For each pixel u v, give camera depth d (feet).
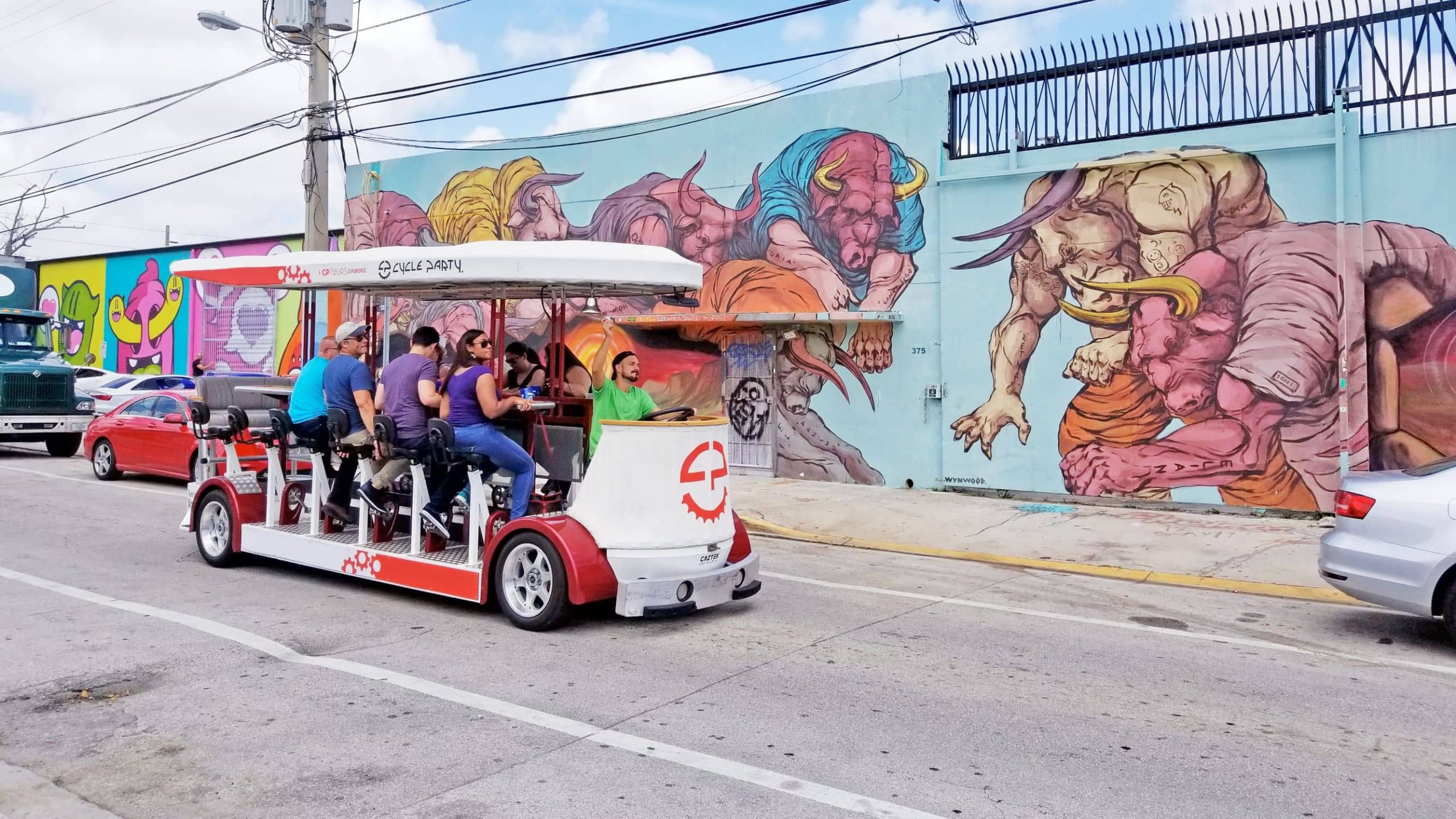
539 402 24.81
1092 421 41.98
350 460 27.04
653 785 14.03
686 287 25.38
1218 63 39.60
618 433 22.16
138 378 75.41
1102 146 41.65
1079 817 13.26
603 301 55.06
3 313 60.95
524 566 22.70
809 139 49.08
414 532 24.54
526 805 13.33
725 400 51.57
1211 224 39.45
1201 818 13.32
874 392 47.39
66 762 14.66
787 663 20.25
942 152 45.37
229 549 28.32
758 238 50.67
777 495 44.45
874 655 20.99
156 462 47.14
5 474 51.83
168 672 18.86
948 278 45.19
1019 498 43.68
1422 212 35.88
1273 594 28.14
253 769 14.42
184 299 83.30
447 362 61.26
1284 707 18.10
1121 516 39.09
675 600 22.33
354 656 20.20
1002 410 43.98
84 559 29.81
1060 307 42.57
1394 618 25.53
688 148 52.95
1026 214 43.21
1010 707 17.79
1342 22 37.35
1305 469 38.01
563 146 57.57
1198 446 39.86
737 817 13.07
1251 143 38.73
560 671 19.43
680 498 22.38
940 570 31.22
